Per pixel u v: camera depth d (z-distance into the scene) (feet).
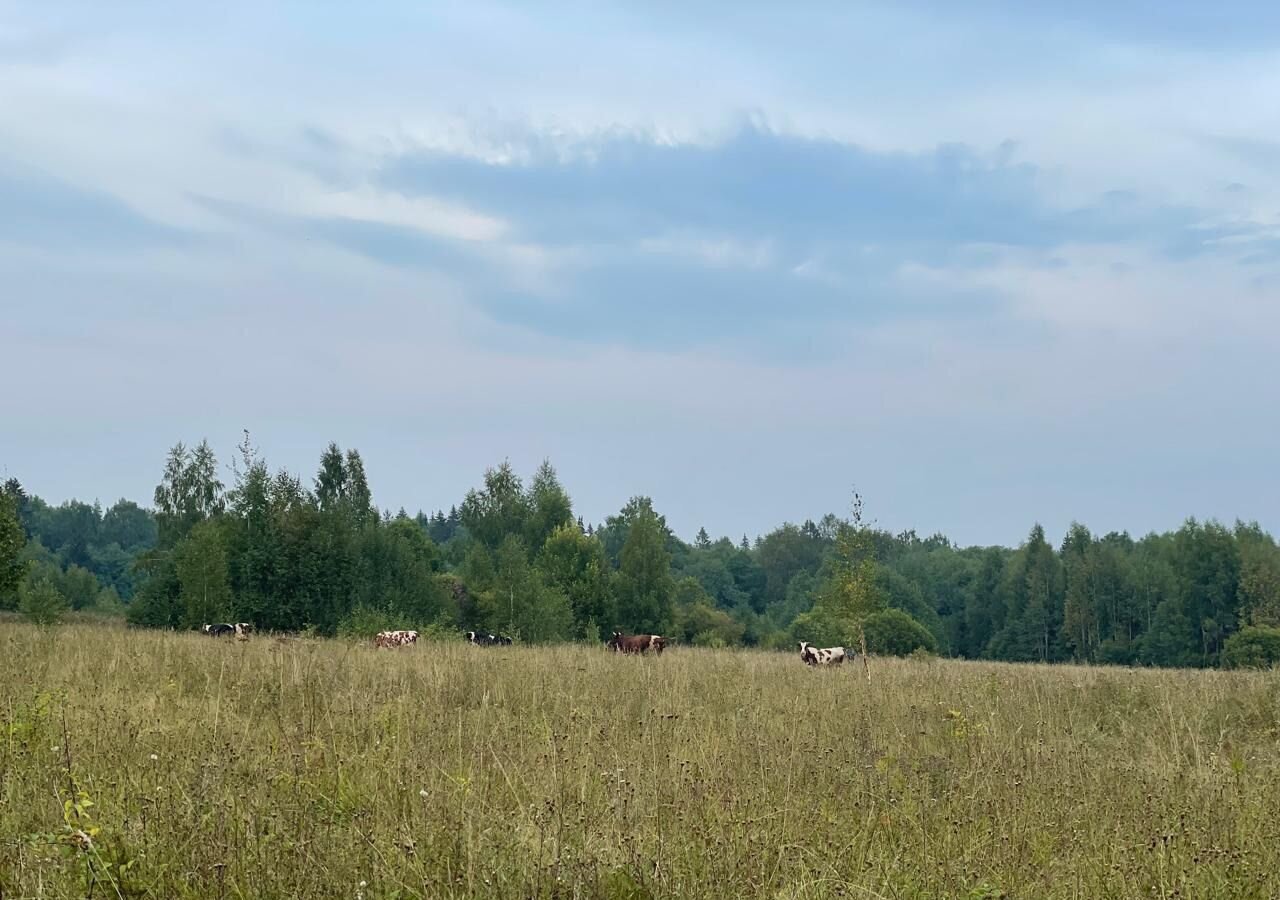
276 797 23.76
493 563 195.93
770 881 20.98
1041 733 39.34
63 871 18.88
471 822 21.75
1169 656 242.58
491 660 60.64
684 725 36.11
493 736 32.32
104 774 24.43
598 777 26.89
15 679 40.06
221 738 29.94
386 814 23.31
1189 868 22.38
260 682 41.57
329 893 19.52
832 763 31.35
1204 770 31.19
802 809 25.63
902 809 26.30
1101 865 22.47
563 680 52.08
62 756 25.93
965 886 21.22
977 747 36.22
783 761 30.66
